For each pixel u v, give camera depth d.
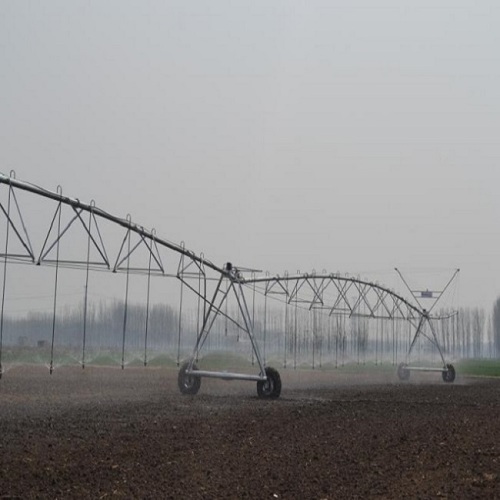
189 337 72.94
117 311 79.62
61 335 82.00
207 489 12.41
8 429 17.72
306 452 16.27
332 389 38.34
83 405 24.34
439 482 13.59
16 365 48.91
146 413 22.62
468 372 67.12
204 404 26.55
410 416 24.44
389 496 12.45
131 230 30.84
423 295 62.88
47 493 11.56
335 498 12.20
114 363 56.69
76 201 27.56
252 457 15.44
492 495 12.62
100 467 13.66
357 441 18.11
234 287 35.31
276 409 25.44
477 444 18.08
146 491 12.05
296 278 47.81
